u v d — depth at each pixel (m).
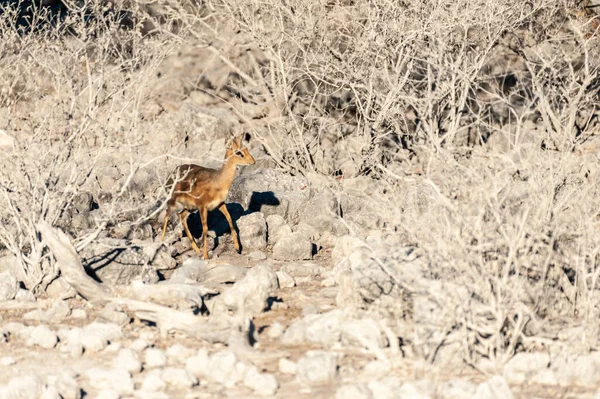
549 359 13.75
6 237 19.58
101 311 17.81
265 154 33.44
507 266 14.01
